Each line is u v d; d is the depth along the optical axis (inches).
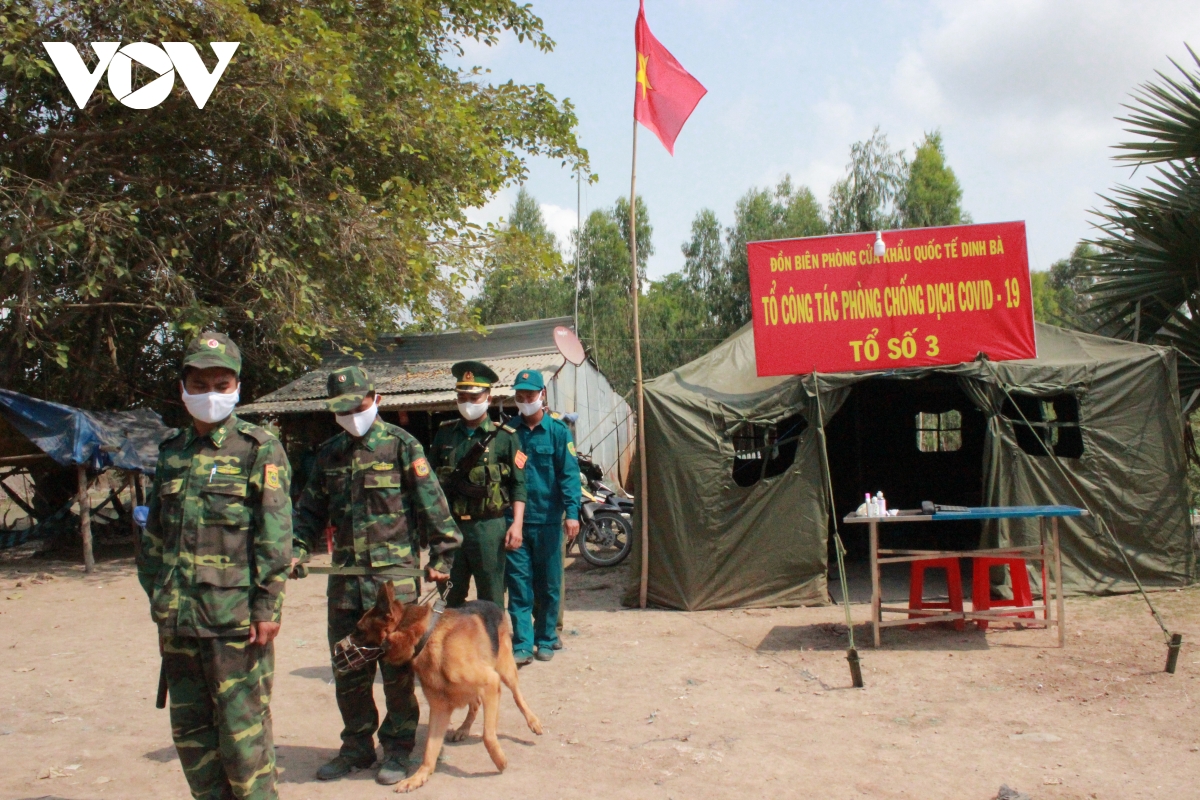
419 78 520.7
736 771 164.2
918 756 169.6
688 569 321.7
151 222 502.9
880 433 537.0
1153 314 385.1
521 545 245.0
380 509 163.3
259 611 128.6
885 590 345.4
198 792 129.9
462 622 165.3
